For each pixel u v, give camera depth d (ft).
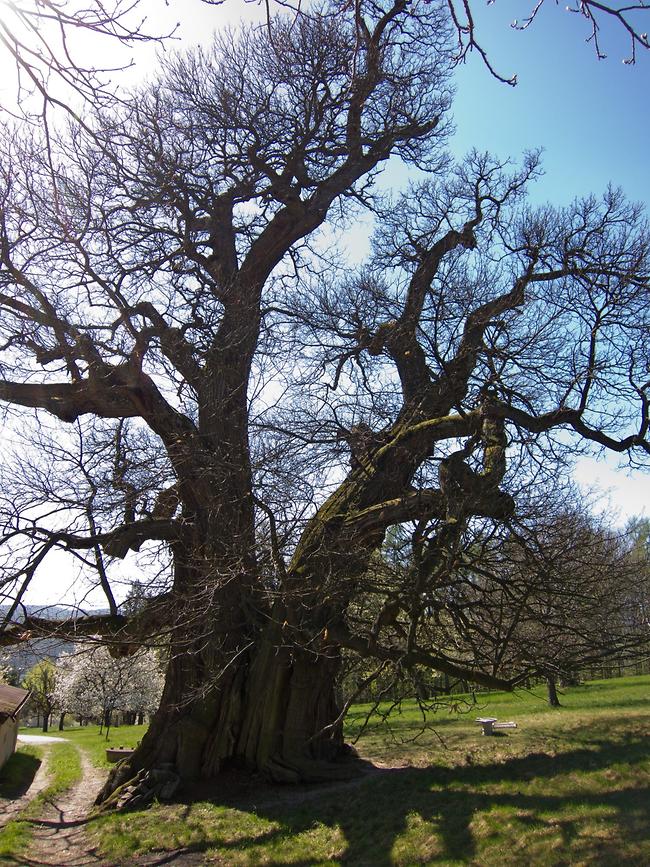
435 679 49.98
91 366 42.73
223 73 50.98
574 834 26.11
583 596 36.94
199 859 32.78
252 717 45.06
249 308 45.32
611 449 41.60
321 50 47.42
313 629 41.47
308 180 51.67
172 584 42.75
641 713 55.98
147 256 48.80
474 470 36.63
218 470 40.65
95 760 82.84
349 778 43.42
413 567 34.86
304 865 30.04
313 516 39.99
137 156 44.68
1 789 63.62
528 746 46.26
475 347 38.24
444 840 28.76
